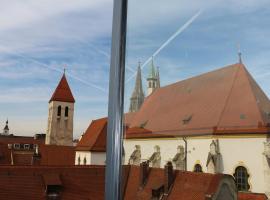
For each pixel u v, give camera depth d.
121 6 2.77
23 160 28.44
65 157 30.27
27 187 12.82
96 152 25.73
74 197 13.18
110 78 2.79
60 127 39.25
